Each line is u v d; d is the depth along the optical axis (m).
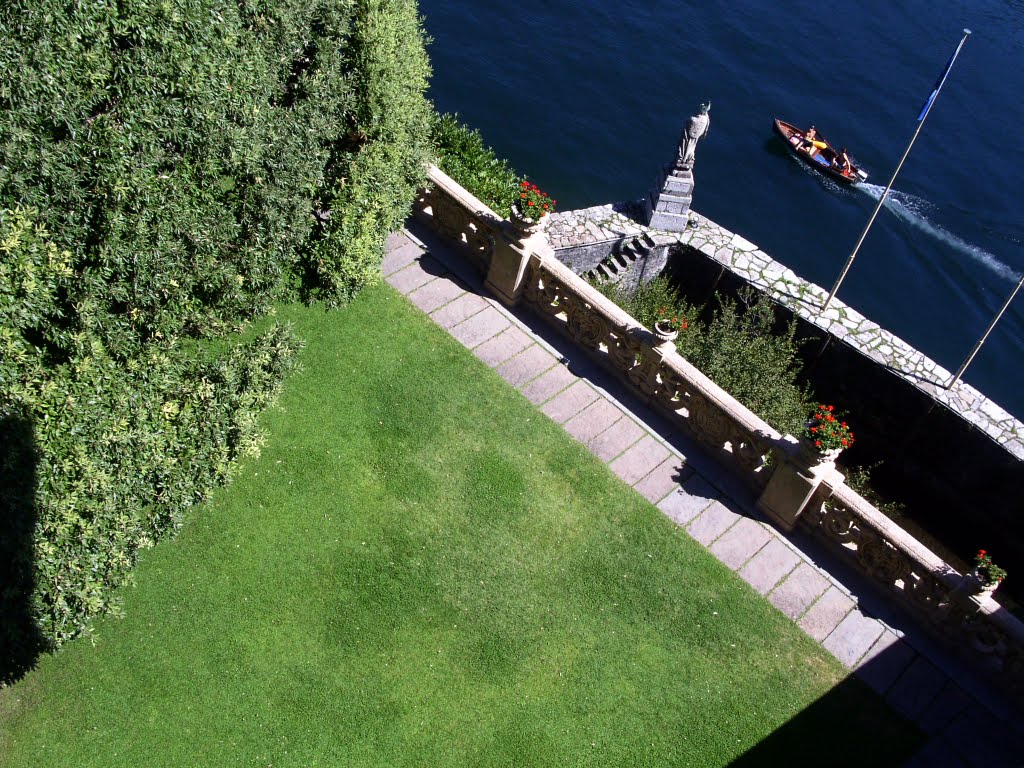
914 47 42.38
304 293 14.41
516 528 12.34
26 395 9.04
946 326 31.59
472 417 13.52
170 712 10.17
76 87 9.26
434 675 10.84
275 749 10.08
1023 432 19.17
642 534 12.59
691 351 17.81
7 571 9.29
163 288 10.99
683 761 10.59
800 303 21.09
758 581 12.37
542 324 15.16
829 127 37.56
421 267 15.55
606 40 39.53
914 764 10.91
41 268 9.05
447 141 19.97
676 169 21.69
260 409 12.16
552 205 14.17
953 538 19.98
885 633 12.09
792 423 17.16
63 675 10.25
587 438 13.61
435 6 38.94
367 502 12.26
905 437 20.25
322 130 12.93
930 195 35.28
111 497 9.93
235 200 12.22
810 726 11.06
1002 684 11.66
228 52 11.08
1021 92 40.50
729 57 40.12
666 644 11.55
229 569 11.32
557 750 10.48
